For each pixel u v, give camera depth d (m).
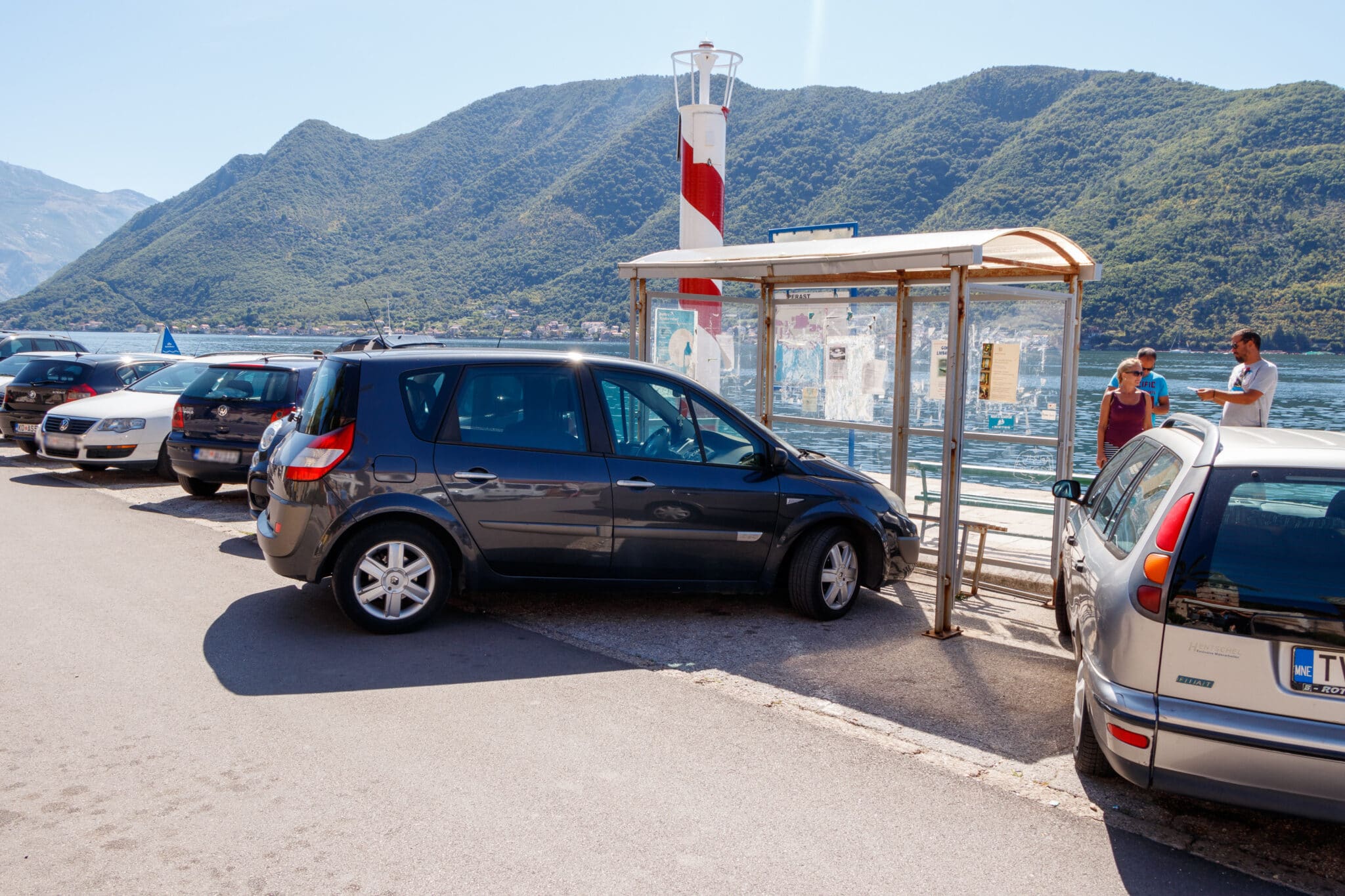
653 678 5.24
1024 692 5.17
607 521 6.04
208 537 8.93
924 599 7.18
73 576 7.26
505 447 5.97
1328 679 3.23
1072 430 7.20
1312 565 3.33
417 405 5.89
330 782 3.87
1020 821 3.73
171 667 5.24
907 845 3.51
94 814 3.57
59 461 14.37
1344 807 3.20
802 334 9.13
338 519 5.72
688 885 3.19
